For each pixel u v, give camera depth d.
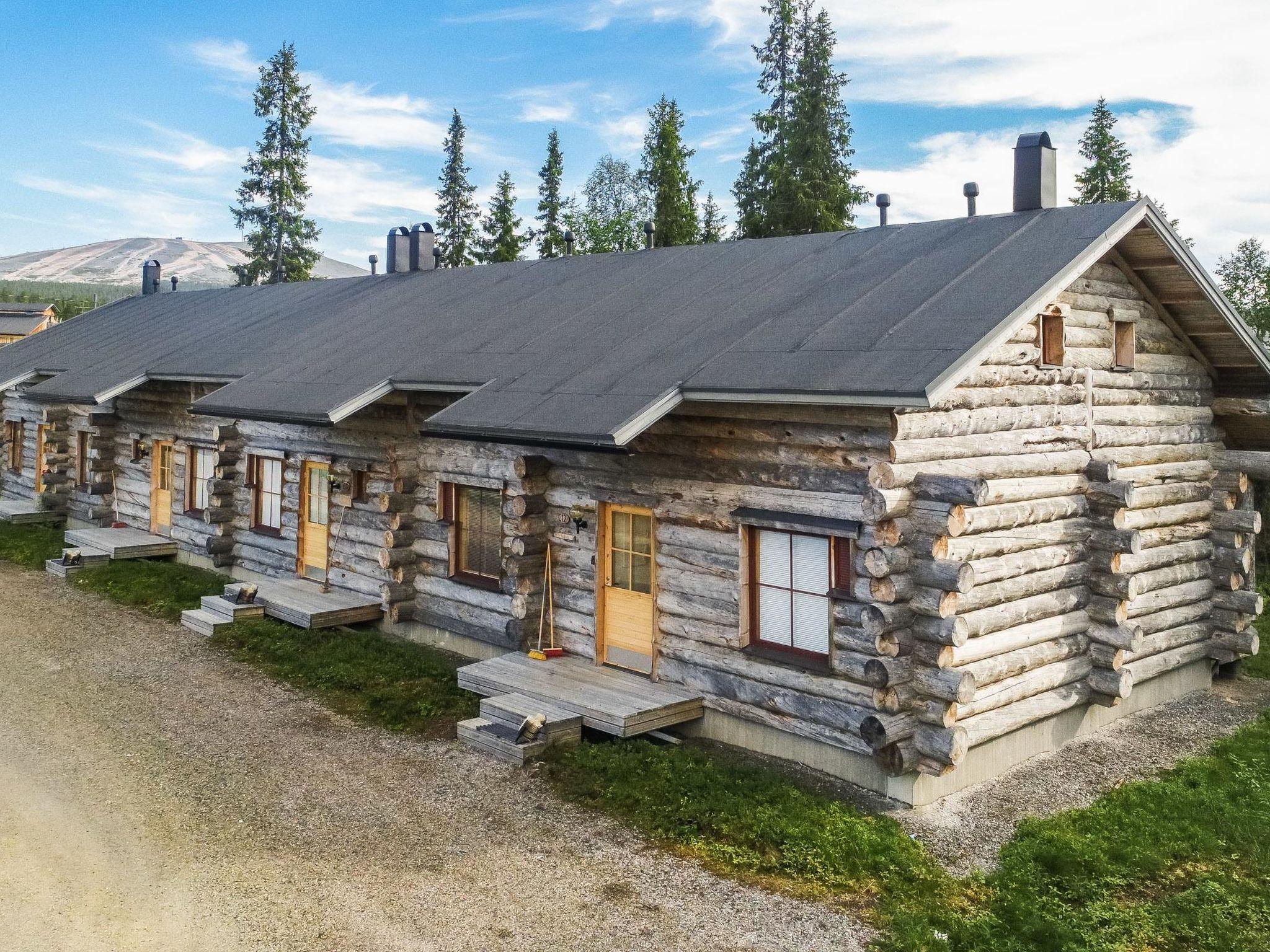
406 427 13.41
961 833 8.34
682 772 9.03
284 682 12.08
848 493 8.90
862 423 8.66
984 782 9.48
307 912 6.85
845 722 8.98
